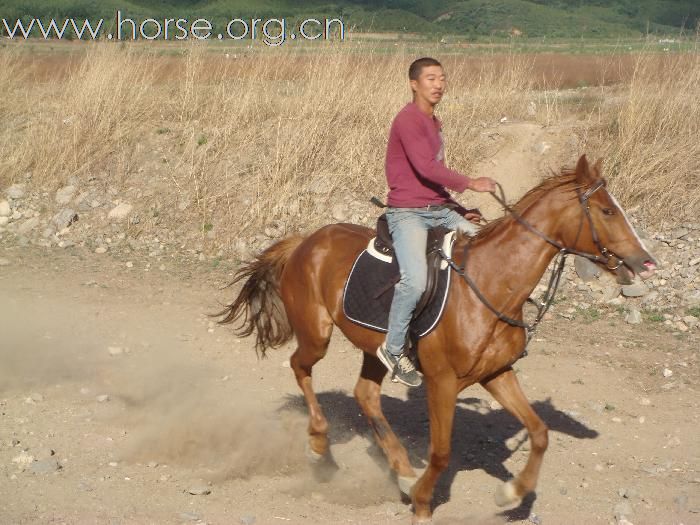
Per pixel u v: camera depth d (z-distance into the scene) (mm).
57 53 19156
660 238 9945
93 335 8164
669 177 10633
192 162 11898
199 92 13414
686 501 5227
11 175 12328
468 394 7113
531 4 40094
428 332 4781
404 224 4988
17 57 16078
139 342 8039
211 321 8609
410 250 4867
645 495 5340
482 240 4848
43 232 11312
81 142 12594
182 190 11586
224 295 9359
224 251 10664
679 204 10391
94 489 5207
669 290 9039
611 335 8297
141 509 4973
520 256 4699
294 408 6727
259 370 7547
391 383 7324
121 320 8586
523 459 5902
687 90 12180
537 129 12086
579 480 5570
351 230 5629
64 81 14805
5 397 6711
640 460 5883
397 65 13320
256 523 4867
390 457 5305
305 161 11633
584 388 7109
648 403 6828
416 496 4914
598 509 5156
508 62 14930
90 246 10977
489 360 4734
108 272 10062
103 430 6164
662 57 12930
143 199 11625
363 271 5176
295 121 12383
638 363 7648
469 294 4730
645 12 39438
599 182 4605
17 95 14656
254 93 12969
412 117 4910
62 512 4883
